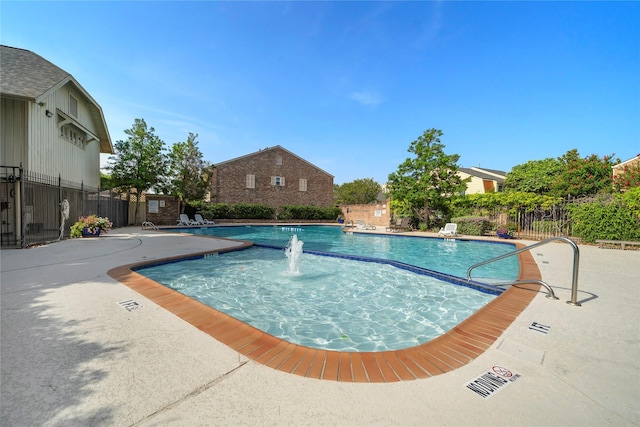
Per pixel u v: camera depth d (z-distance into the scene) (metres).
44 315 3.32
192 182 22.11
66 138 13.14
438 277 6.66
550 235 13.77
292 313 4.59
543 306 4.00
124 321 3.19
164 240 11.16
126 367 2.23
